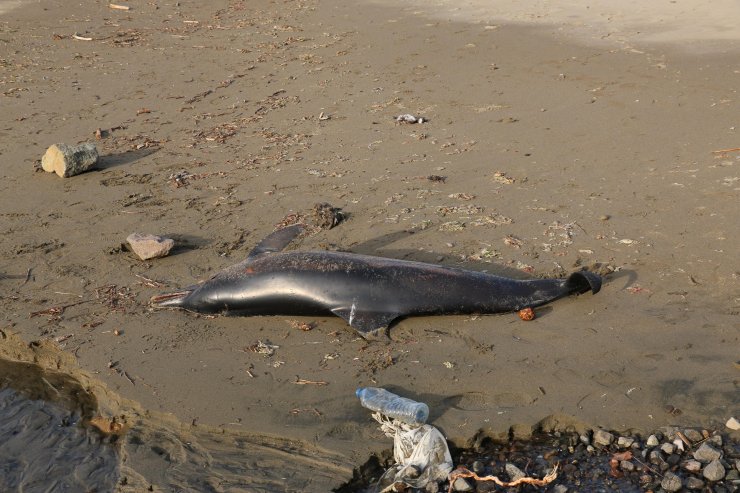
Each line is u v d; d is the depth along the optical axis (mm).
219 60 10484
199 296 6465
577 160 7797
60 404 6105
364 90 9367
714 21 10586
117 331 6391
